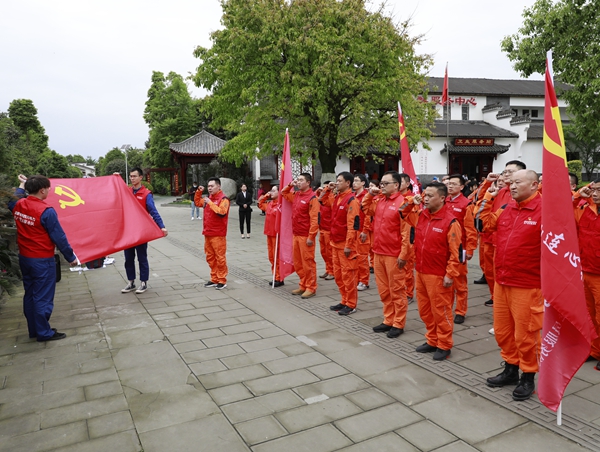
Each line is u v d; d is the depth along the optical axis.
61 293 6.78
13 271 5.22
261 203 7.66
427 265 4.11
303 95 13.32
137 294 6.69
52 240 4.64
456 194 5.59
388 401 3.38
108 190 6.24
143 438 2.91
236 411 3.24
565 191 2.93
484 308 5.86
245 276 7.93
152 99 39.66
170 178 40.25
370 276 7.93
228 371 3.93
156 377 3.83
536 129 26.39
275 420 3.11
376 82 13.69
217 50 15.40
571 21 11.37
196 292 6.79
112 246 6.05
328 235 7.43
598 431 2.92
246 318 5.47
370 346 4.52
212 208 6.75
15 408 3.32
